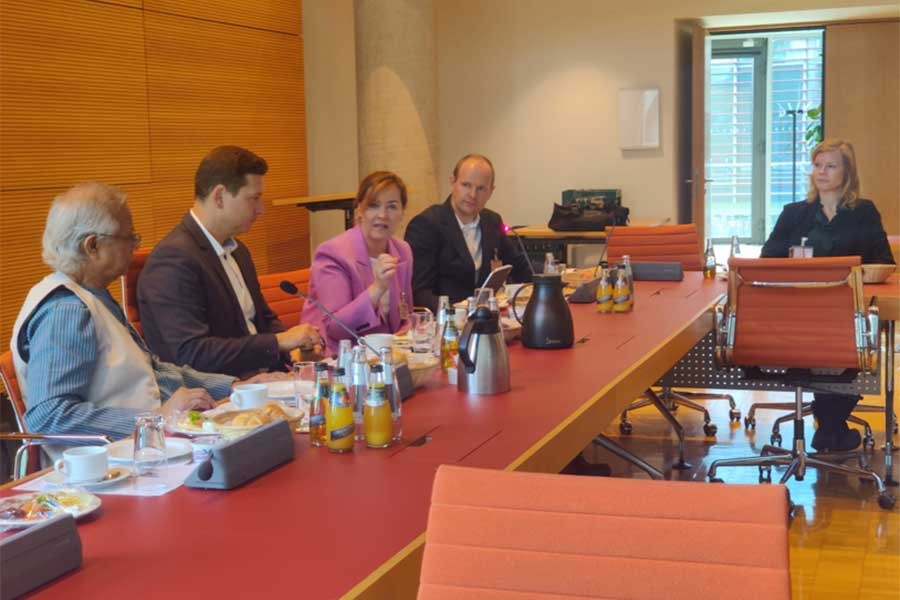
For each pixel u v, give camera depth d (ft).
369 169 26.61
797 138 42.73
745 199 43.52
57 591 4.79
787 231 16.80
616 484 4.58
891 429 14.99
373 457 7.02
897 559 12.21
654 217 29.63
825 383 14.80
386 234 13.00
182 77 22.48
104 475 6.51
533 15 29.96
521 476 4.69
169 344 11.09
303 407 8.30
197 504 6.06
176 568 5.05
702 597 4.33
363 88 26.50
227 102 24.03
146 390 8.89
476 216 16.12
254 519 5.76
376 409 7.24
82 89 19.71
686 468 15.90
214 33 23.49
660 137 29.40
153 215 21.75
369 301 12.31
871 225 16.34
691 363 16.60
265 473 6.67
